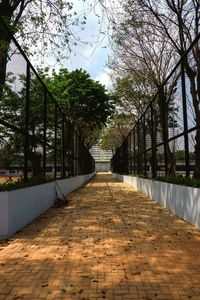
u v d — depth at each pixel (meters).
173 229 8.82
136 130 23.44
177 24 17.08
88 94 33.31
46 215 11.52
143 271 5.52
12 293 4.69
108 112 35.06
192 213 9.38
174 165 12.84
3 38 10.19
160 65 22.70
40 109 12.99
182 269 5.61
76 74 33.62
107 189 24.31
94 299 4.48
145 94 29.44
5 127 9.19
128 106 33.53
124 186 27.81
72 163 23.53
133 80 29.11
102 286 4.91
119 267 5.73
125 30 18.64
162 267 5.71
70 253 6.61
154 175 16.80
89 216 11.19
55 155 15.97
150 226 9.28
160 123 15.20
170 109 13.30
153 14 18.55
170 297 4.52
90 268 5.70
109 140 67.94
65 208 13.38
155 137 16.62
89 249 6.89
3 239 7.80
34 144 12.20
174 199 11.57
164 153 14.07
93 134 52.31
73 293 4.68
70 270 5.61
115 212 12.06
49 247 7.07
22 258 6.30
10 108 11.12
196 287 4.85
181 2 16.44
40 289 4.82
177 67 11.79
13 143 10.47
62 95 28.81
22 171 10.72
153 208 13.07
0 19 8.65
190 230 8.66
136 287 4.87
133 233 8.39
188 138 10.56
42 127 13.34
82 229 8.95
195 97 11.78
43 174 13.26
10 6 12.23
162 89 14.13
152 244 7.26
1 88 10.50
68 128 21.05
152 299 4.47
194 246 7.07
